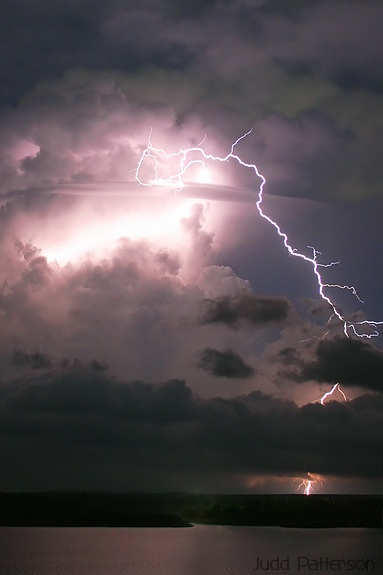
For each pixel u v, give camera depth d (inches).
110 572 2429.9
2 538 3400.6
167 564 2615.7
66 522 4128.9
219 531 3863.2
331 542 3267.7
